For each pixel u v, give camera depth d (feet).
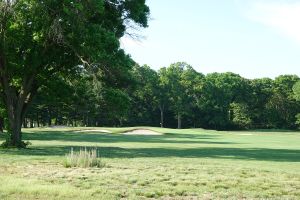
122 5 106.42
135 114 416.46
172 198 40.34
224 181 49.57
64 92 114.83
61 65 107.14
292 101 433.48
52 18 92.94
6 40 96.53
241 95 444.55
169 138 183.93
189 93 436.76
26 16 93.30
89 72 101.45
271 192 44.01
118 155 84.53
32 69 99.35
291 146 134.21
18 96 106.73
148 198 39.99
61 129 257.34
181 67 454.81
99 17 105.09
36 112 351.05
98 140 154.51
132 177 50.31
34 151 90.43
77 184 45.24
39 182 45.55
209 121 435.53
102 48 96.27
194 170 58.75
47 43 97.76
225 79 449.89
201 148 117.08
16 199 37.29
